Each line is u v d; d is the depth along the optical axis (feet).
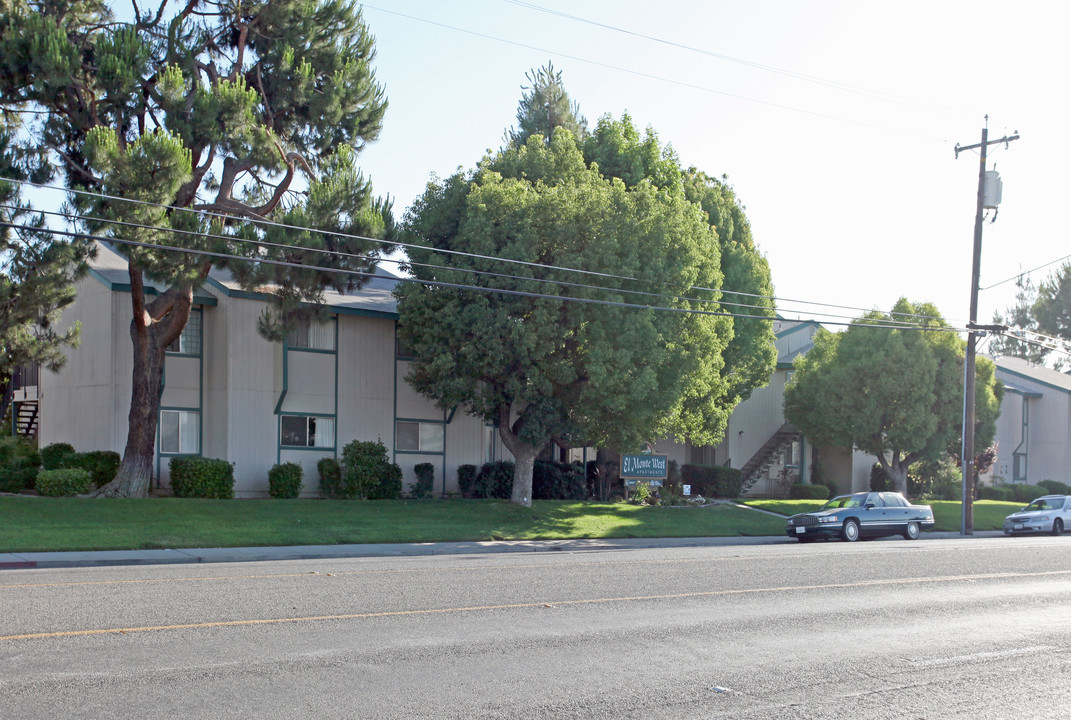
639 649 33.30
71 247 75.05
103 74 76.18
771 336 134.72
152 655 29.78
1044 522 117.08
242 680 27.14
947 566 63.72
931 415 136.36
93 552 64.59
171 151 71.77
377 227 84.43
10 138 76.48
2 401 119.44
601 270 95.50
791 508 129.70
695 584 50.24
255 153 81.92
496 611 39.83
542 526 94.02
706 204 128.47
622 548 84.69
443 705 25.39
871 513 100.32
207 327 103.55
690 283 100.22
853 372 139.54
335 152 89.61
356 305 110.22
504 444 117.60
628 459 119.14
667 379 98.68
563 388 102.58
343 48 92.99
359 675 28.25
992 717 25.94
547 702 26.02
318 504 93.71
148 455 89.76
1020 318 312.71
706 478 143.23
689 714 25.29
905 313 135.33
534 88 188.44
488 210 97.91
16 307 76.43
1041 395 195.00
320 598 41.88
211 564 59.21
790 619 40.37
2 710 23.58
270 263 79.30
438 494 116.78
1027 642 36.65
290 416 105.40
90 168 74.33
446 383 98.32
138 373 89.40
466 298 98.48
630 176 124.57
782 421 163.63
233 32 89.40
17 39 74.33
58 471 87.04
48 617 35.40
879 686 28.96
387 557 66.44
